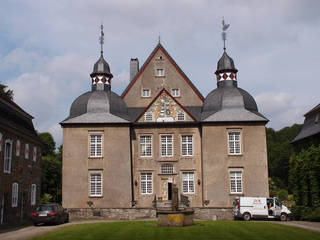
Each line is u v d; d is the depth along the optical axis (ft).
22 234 66.80
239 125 122.31
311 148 105.91
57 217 86.12
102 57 139.23
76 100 130.52
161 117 126.00
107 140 121.70
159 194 122.11
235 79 135.64
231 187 118.83
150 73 141.79
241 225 75.05
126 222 85.66
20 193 106.83
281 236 58.75
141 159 124.06
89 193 118.42
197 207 109.19
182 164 123.65
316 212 94.63
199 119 130.93
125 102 139.03
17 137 104.99
